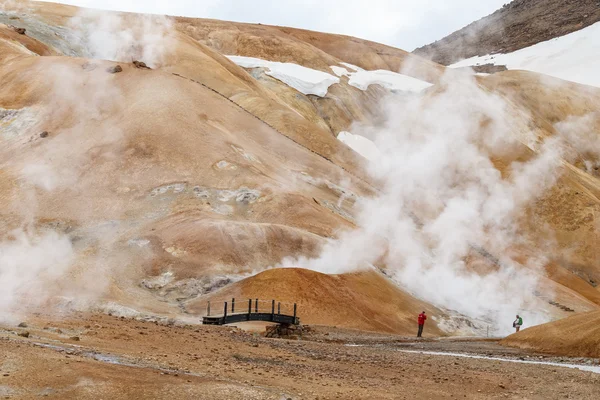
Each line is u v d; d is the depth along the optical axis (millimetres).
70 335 22969
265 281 54875
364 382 21031
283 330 39156
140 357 20453
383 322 55000
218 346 26078
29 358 17250
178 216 68188
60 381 15859
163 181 75500
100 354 19938
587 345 32750
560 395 20859
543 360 30438
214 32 189500
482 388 21562
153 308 47500
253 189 75625
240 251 62625
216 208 72812
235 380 18562
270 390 17609
